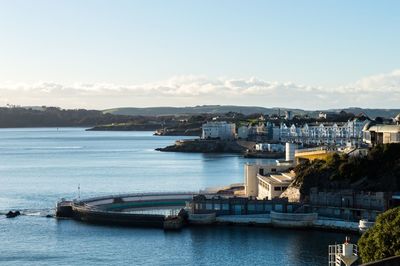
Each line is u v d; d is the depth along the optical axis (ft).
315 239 526.16
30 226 602.03
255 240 524.52
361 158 638.94
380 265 199.21
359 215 591.37
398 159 625.00
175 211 645.92
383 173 618.85
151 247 502.38
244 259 458.91
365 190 610.65
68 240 533.14
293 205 611.06
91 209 635.66
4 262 458.09
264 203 613.52
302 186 629.51
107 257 471.21
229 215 608.60
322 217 596.70
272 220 583.17
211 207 613.52
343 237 533.14
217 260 457.68
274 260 454.40
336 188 618.44
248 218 593.01
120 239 534.78
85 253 484.33
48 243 522.06
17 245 515.50
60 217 650.43
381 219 322.75
